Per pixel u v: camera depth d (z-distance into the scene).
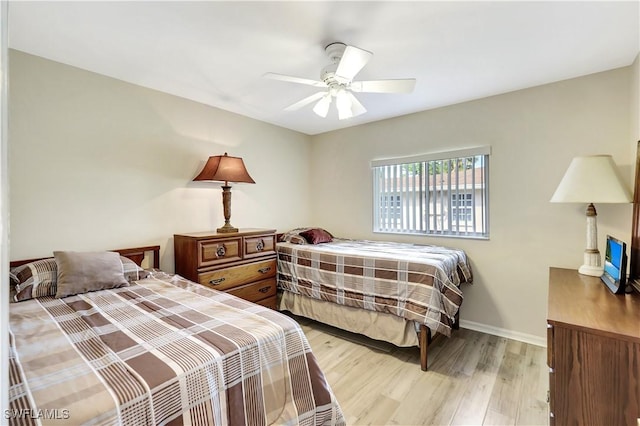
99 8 1.51
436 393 1.89
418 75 2.33
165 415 0.89
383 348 2.51
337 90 1.90
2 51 0.46
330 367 2.21
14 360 0.99
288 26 1.68
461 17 1.60
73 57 2.03
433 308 2.13
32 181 1.97
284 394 1.23
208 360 1.03
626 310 1.29
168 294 1.75
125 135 2.41
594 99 2.30
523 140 2.61
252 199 3.45
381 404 1.79
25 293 1.64
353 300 2.57
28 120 1.96
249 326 1.29
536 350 2.45
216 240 2.46
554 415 1.18
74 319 1.36
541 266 2.55
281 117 3.42
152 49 1.93
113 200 2.34
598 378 1.10
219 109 3.08
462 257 2.73
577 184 1.90
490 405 1.77
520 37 1.80
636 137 2.02
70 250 2.12
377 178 3.61
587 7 1.52
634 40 1.84
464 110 2.92
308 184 4.20
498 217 2.74
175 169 2.73
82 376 0.90
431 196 3.17
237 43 1.86
